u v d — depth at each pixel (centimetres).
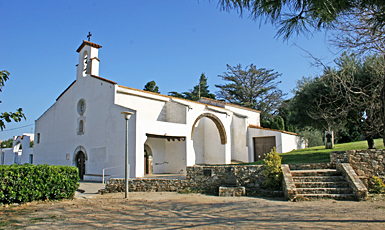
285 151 2534
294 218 701
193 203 995
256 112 3119
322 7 525
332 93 1477
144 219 744
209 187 1255
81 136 2200
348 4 541
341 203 895
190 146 2141
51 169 1074
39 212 837
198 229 621
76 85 2352
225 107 2730
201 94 5072
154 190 1346
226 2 556
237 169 1223
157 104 2202
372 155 1113
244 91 4838
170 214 809
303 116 1930
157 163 2238
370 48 764
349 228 585
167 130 1950
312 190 1014
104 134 1972
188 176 1305
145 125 1795
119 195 1252
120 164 1812
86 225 678
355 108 1240
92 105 2131
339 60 1390
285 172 1126
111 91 1962
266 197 1087
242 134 2623
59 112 2514
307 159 1714
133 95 2048
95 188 1566
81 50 2380
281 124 3719
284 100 4669
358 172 1116
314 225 619
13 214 798
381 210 770
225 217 750
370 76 1298
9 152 4034
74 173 1180
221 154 2522
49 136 2592
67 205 977
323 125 1861
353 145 2162
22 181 974
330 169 1217
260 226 629
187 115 2122
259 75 4916
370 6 553
